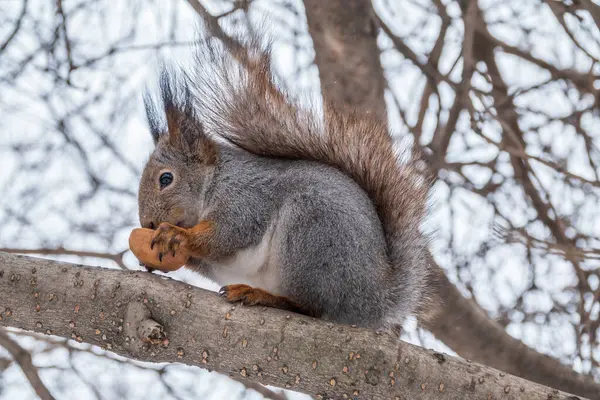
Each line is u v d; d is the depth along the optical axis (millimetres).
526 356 10695
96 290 6613
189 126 8594
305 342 6414
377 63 11711
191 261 8164
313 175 7723
